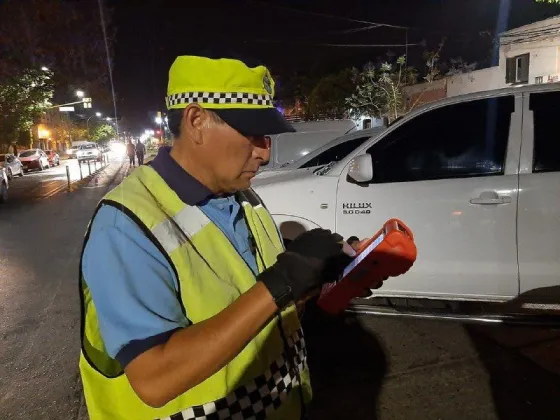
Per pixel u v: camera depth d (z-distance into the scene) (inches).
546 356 124.8
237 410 40.7
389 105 839.7
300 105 1413.6
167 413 39.2
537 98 127.3
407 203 132.3
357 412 106.6
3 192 538.6
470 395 110.5
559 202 120.8
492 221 125.2
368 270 42.5
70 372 133.1
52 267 242.4
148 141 2935.5
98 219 37.2
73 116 3004.4
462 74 814.5
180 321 36.1
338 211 139.7
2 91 983.6
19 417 113.1
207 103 38.3
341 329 148.6
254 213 49.2
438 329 144.3
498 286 127.1
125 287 34.4
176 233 38.4
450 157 131.7
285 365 45.2
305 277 34.0
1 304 189.9
